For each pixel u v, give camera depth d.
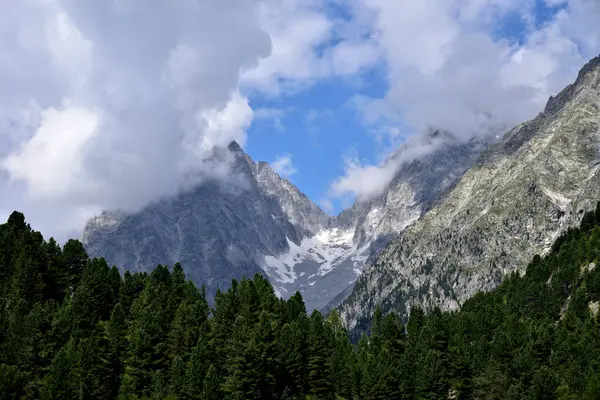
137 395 153.38
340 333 196.50
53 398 139.00
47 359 152.38
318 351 166.50
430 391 162.38
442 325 185.62
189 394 146.12
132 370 156.00
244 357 153.12
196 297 197.50
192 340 167.38
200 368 150.38
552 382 152.62
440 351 177.50
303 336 168.25
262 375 153.50
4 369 139.75
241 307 179.12
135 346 158.75
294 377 160.88
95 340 161.00
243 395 148.50
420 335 184.88
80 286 181.00
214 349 163.75
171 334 166.25
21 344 151.25
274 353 158.50
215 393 145.75
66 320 162.75
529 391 154.12
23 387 140.25
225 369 159.38
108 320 180.62
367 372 162.25
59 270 196.62
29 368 149.75
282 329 164.50
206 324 174.25
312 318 184.38
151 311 175.50
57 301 189.25
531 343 174.25
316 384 162.75
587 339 173.75
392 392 162.25
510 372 164.62
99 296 186.50
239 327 159.75
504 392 159.50
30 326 154.88
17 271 184.75
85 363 148.00
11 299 172.50
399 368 168.12
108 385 155.88
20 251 195.88
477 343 182.75
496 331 192.62
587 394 145.75
